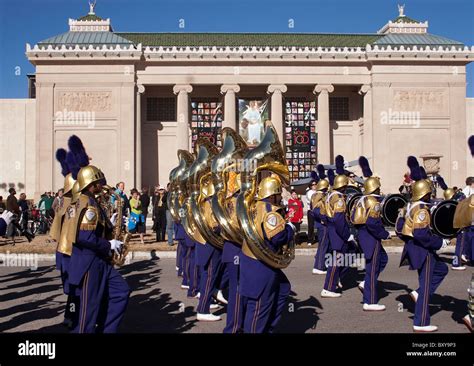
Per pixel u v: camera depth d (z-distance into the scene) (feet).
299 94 183.42
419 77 173.17
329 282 40.16
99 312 24.62
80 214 23.35
